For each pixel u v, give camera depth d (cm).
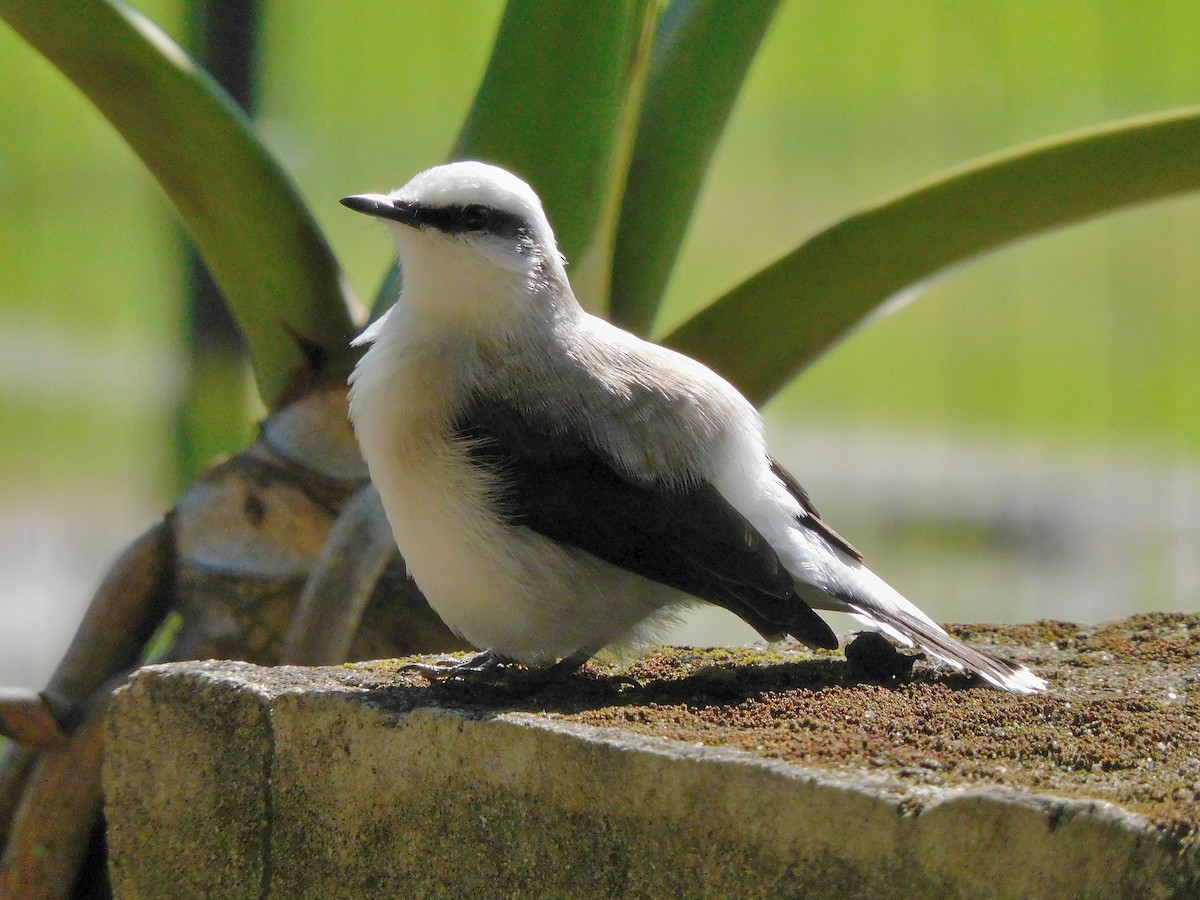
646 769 649
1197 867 557
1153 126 1005
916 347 2825
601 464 821
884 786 616
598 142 1020
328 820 740
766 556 812
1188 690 818
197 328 1422
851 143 2886
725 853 633
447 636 1078
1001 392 2614
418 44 2577
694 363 896
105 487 2159
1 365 2417
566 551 824
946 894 591
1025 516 2164
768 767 628
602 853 661
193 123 1027
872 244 1041
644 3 1014
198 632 1051
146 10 2723
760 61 3078
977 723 734
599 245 1040
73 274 2644
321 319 1071
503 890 690
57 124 2903
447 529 828
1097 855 569
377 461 852
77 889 1049
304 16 2519
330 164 2427
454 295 850
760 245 2869
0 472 2184
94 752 1019
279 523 1051
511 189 862
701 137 1107
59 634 1870
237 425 1434
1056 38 3092
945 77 2936
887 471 2320
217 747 772
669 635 873
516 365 845
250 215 1049
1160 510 2234
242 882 767
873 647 869
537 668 888
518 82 1017
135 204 2778
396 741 716
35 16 996
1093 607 1945
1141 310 2761
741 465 859
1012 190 1024
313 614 991
